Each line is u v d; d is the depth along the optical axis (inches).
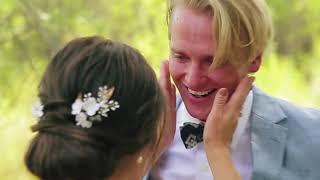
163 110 106.7
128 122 101.2
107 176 100.8
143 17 319.0
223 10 122.1
